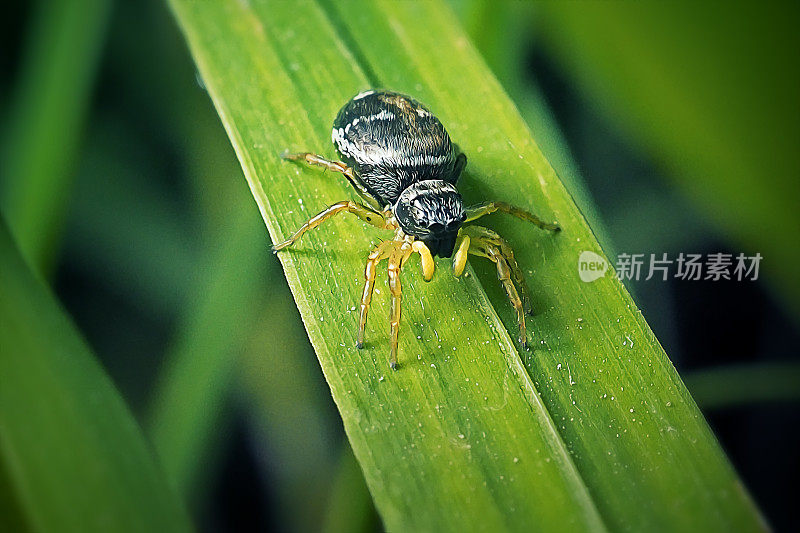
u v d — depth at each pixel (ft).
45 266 0.26
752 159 0.26
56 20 0.27
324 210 0.25
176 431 0.26
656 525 0.24
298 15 0.26
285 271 0.25
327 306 0.25
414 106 0.26
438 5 0.26
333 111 0.26
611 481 0.24
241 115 0.26
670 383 0.25
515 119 0.26
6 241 0.24
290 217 0.25
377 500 0.24
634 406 0.25
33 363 0.24
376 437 0.24
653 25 0.26
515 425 0.24
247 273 0.26
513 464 0.24
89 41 0.27
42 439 0.24
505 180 0.26
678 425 0.24
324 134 0.26
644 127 0.26
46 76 0.27
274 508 0.26
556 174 0.26
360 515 0.26
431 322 0.25
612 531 0.24
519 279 0.25
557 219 0.26
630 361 0.25
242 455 0.26
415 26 0.26
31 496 0.24
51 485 0.24
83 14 0.27
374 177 0.26
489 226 0.26
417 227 0.25
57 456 0.24
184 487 0.26
